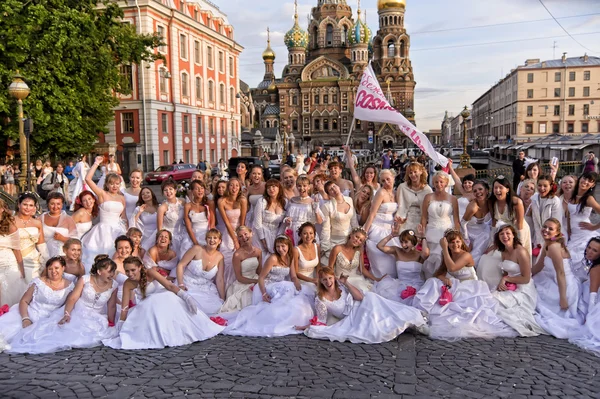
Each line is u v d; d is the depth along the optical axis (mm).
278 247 8039
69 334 6930
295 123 119750
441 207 8633
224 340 7137
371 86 11086
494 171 26844
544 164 31141
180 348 6824
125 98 42375
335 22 129875
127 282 7414
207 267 8430
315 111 116750
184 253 8633
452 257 7898
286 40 126562
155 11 41562
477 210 9156
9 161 26469
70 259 7703
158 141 43375
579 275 8320
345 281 7801
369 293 7461
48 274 7316
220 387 5609
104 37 28984
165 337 6883
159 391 5535
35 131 25516
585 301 7641
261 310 7648
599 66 92312
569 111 95125
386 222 9289
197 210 9391
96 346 6922
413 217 9336
